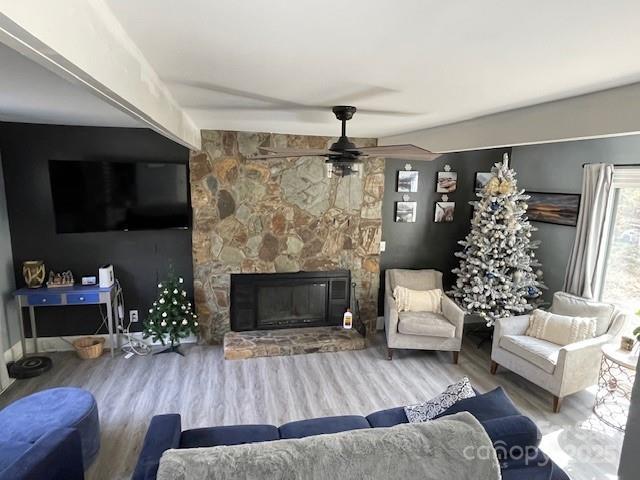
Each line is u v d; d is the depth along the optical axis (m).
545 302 4.57
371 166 4.67
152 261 4.34
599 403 3.37
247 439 2.20
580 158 4.15
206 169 4.22
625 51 1.52
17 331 4.03
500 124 2.86
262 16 1.26
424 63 1.73
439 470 1.51
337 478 1.46
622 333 3.67
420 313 4.38
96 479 2.46
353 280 4.82
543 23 1.27
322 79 2.02
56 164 3.65
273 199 4.45
